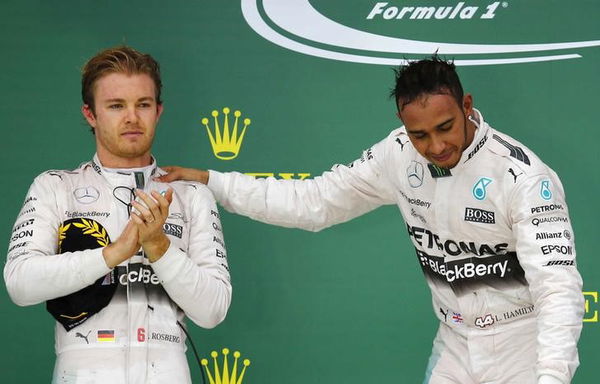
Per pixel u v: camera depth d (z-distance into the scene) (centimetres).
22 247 1034
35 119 1455
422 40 1477
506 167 1098
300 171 1472
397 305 1466
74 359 1018
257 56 1475
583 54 1476
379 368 1460
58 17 1466
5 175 1445
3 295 1430
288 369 1458
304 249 1467
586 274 1457
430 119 1025
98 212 1068
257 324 1459
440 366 1202
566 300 1030
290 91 1474
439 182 1133
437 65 1045
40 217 1054
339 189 1258
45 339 1434
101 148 1102
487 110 1477
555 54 1477
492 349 1152
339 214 1279
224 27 1476
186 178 1235
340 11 1479
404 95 1038
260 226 1466
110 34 1470
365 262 1469
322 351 1460
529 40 1480
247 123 1471
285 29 1477
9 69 1455
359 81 1477
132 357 1024
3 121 1450
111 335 1028
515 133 1474
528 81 1476
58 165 1455
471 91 1478
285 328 1462
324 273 1467
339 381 1457
